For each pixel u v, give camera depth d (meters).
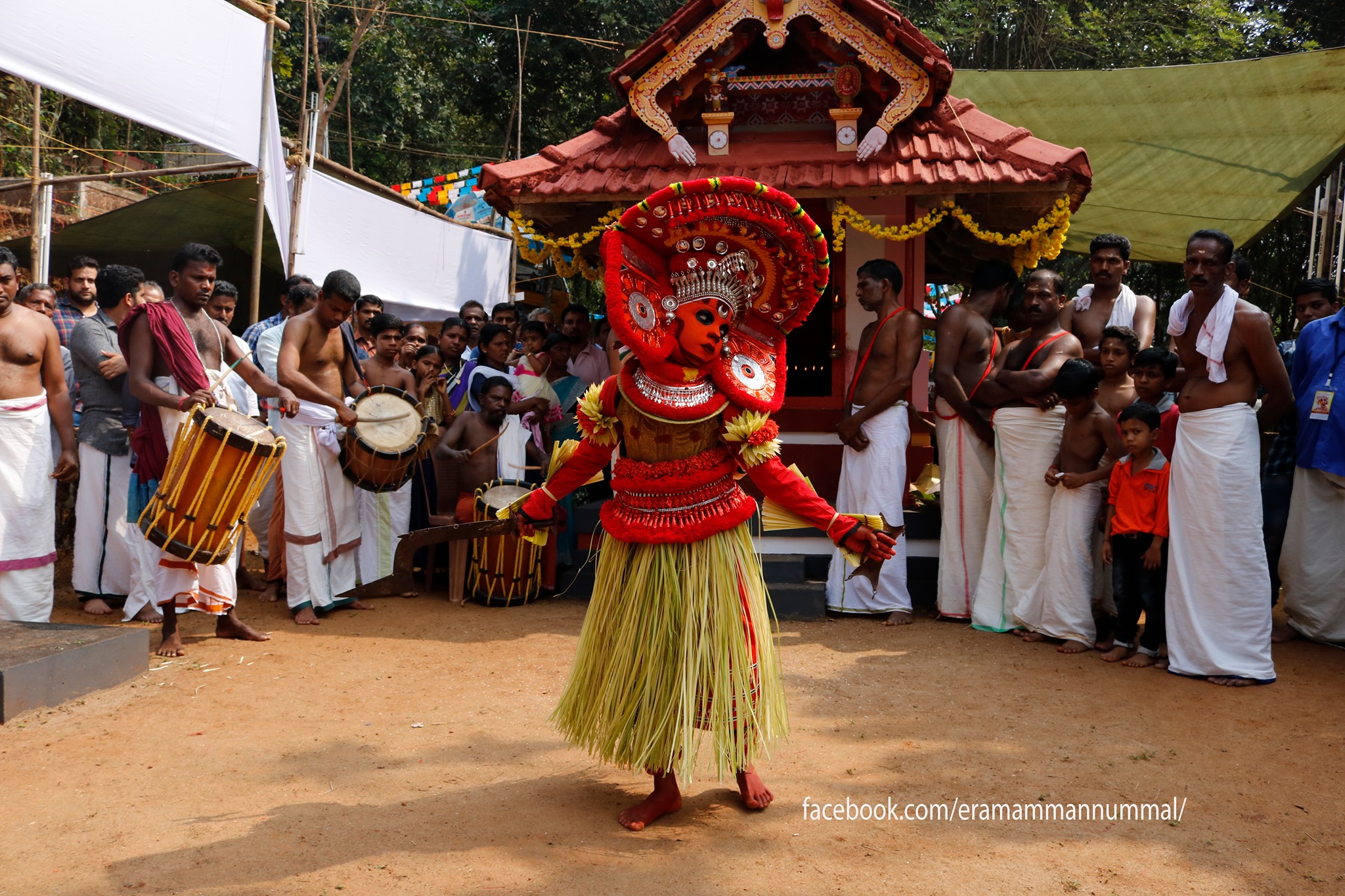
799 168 6.67
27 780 3.62
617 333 3.16
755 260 3.40
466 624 6.27
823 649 5.75
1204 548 5.13
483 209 13.38
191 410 4.95
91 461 6.37
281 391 5.74
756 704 3.37
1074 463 5.80
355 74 18.42
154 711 4.43
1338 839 3.30
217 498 4.98
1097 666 5.40
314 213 10.01
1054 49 16.52
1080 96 10.45
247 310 13.60
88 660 4.64
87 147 15.57
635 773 3.64
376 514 6.95
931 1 16.72
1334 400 5.65
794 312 3.50
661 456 3.36
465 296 12.68
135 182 14.98
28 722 4.25
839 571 6.56
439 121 19.77
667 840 3.23
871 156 6.61
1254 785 3.74
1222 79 10.00
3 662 4.34
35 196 11.14
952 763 3.95
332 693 4.78
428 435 6.60
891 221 6.91
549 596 7.10
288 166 9.51
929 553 6.84
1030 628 5.99
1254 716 4.55
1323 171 9.33
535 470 7.25
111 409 6.40
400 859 3.03
